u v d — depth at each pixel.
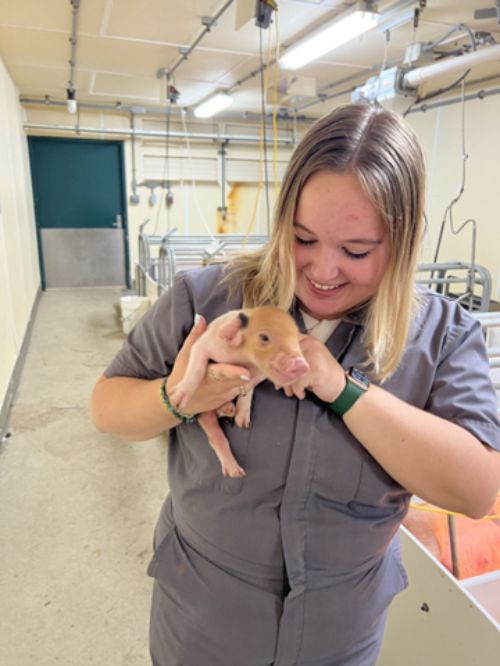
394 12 2.85
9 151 4.11
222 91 5.23
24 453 2.53
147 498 2.19
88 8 3.04
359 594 0.73
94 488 2.25
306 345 0.59
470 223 4.34
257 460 0.66
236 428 0.66
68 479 2.32
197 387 0.60
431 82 4.05
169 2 2.94
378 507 0.70
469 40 3.33
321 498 0.66
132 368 0.77
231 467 0.65
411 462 0.59
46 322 5.08
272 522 0.67
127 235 6.86
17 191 4.54
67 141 6.43
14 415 2.95
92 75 4.71
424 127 4.75
